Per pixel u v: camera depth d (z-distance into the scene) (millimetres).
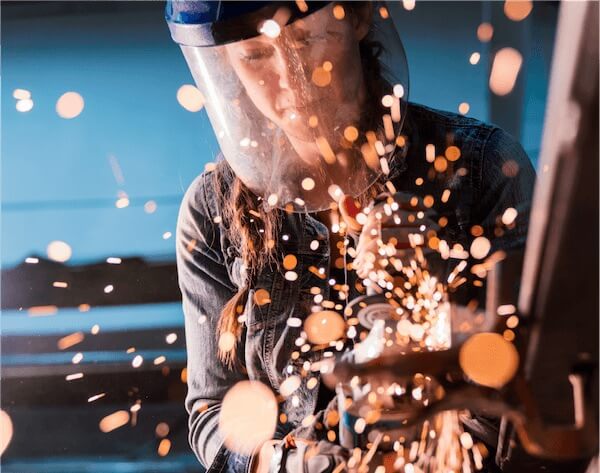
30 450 3916
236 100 1566
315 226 1665
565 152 748
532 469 1222
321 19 1421
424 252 1193
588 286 794
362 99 1521
